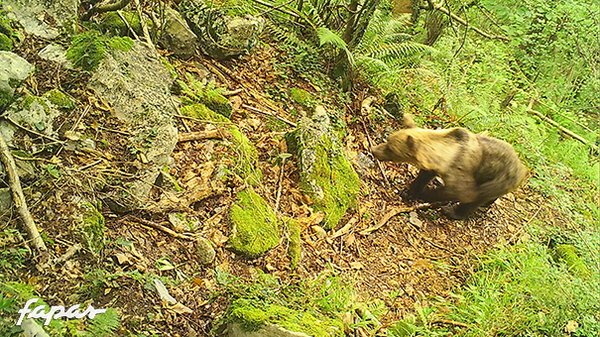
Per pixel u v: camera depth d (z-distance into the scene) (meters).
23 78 2.66
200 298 2.72
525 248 4.25
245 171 3.32
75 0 3.08
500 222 4.59
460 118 5.12
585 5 6.66
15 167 2.39
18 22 2.88
